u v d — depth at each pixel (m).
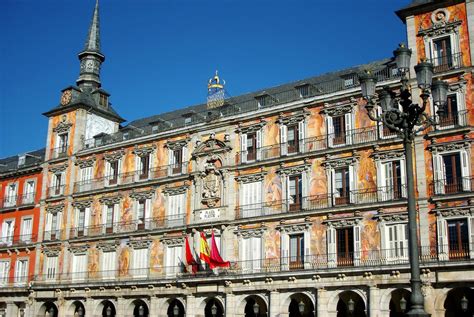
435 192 42.72
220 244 53.41
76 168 68.31
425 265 41.19
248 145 55.03
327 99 50.41
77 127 69.75
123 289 58.91
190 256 53.62
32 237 69.44
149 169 61.44
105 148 65.88
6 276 70.94
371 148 47.00
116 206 62.97
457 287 40.12
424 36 46.12
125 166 63.81
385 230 44.62
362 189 46.72
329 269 45.62
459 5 45.06
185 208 57.38
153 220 59.12
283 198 50.97
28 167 73.38
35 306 66.06
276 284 48.53
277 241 50.25
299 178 50.78
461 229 41.47
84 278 62.81
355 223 46.03
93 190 65.12
